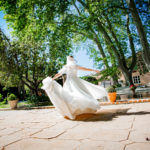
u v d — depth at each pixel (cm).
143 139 186
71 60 413
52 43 1235
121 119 313
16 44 1424
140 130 224
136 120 291
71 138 219
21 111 662
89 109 362
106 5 977
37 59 1503
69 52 1350
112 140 193
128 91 864
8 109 932
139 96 885
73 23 1039
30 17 1164
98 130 248
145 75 2027
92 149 169
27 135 254
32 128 305
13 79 1490
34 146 197
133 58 1208
